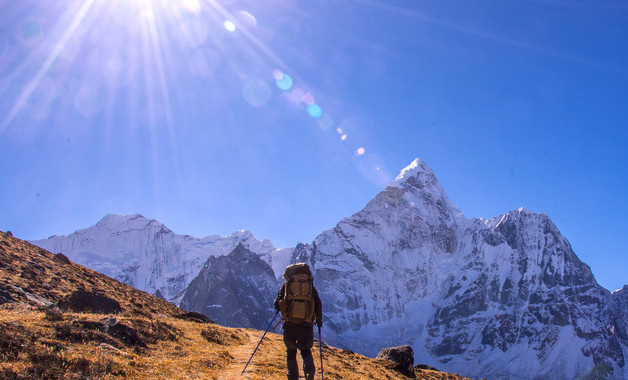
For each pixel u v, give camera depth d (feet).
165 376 34.24
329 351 90.94
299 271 35.29
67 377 28.27
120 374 31.76
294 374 33.73
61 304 77.41
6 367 26.68
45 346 32.42
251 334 87.61
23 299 85.40
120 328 43.04
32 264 116.26
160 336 49.60
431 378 107.86
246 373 42.14
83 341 37.52
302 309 33.63
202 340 57.41
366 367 83.66
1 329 32.53
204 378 36.65
